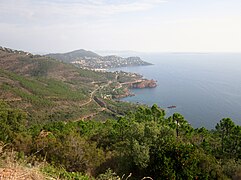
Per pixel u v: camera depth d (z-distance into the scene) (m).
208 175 14.70
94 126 29.56
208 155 16.89
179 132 25.09
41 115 64.44
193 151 14.41
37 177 4.67
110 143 20.23
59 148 14.49
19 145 14.69
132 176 14.68
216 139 27.28
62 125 31.16
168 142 15.12
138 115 25.34
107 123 31.34
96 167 14.77
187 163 13.84
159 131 17.25
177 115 25.50
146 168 14.73
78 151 14.79
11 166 4.72
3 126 21.00
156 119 25.17
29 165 5.18
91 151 15.56
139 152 14.55
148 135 16.34
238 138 22.34
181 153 14.00
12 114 27.69
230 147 22.94
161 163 13.93
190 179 13.63
